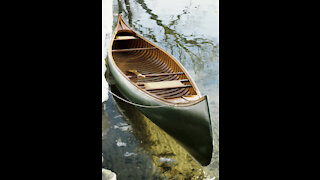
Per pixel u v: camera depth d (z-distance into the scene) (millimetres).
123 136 4297
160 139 4305
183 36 7430
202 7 9000
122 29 6797
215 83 5512
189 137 3895
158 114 4246
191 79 4832
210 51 6777
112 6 8383
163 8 9016
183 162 3910
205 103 3496
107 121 4598
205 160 3838
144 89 4520
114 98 5156
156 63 5887
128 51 6527
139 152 4043
